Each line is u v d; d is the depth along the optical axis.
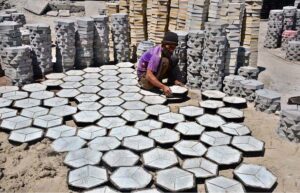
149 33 6.88
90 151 3.67
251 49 6.38
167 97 5.14
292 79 6.72
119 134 4.04
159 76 5.25
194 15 6.00
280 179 3.41
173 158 3.59
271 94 4.89
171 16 6.48
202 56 5.39
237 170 3.42
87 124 4.28
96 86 5.49
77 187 3.13
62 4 13.64
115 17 6.42
